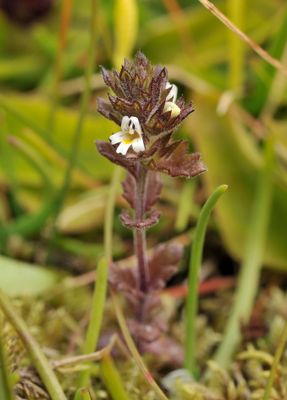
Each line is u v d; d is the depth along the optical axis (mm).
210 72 336
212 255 306
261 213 290
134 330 254
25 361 250
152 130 218
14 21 362
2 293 215
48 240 303
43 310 279
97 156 321
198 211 309
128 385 255
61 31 310
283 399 252
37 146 298
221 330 286
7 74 350
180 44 353
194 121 308
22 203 311
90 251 299
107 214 268
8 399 209
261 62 334
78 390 228
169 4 341
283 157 308
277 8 353
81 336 274
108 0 358
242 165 302
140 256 245
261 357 262
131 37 312
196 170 221
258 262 284
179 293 289
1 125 307
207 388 255
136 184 231
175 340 279
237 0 314
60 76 315
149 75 222
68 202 313
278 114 340
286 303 284
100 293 236
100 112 221
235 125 306
